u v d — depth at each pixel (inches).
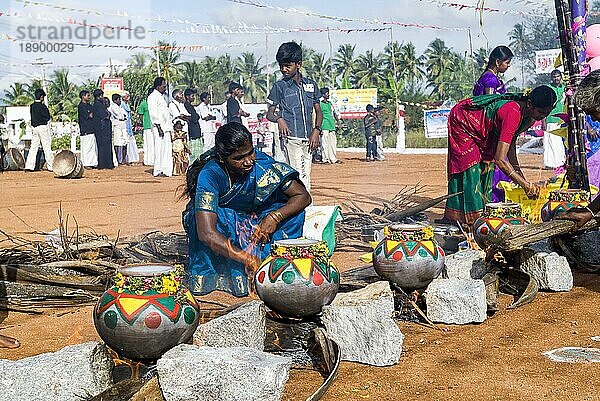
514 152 323.3
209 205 221.6
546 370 170.7
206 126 725.9
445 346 190.7
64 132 1376.7
